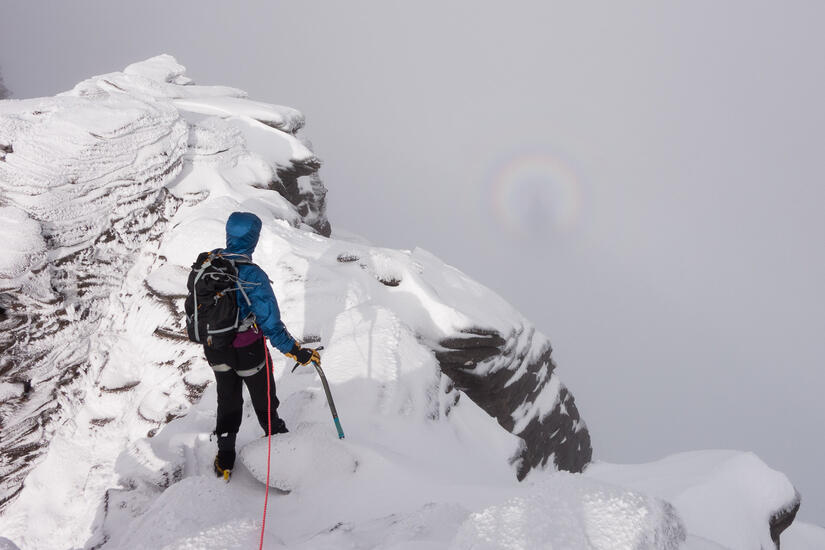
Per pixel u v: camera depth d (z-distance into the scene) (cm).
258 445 353
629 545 159
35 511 626
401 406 453
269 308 307
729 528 396
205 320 303
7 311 668
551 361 915
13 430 665
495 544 162
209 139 1003
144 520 262
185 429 420
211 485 271
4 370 668
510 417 790
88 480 626
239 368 318
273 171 1116
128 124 807
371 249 783
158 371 695
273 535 230
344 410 431
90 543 317
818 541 552
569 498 178
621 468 593
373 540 244
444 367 700
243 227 310
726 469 448
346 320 533
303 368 491
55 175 740
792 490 434
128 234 835
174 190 924
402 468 350
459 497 329
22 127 755
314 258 721
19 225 696
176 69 1575
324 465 344
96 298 780
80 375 731
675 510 188
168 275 766
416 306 710
